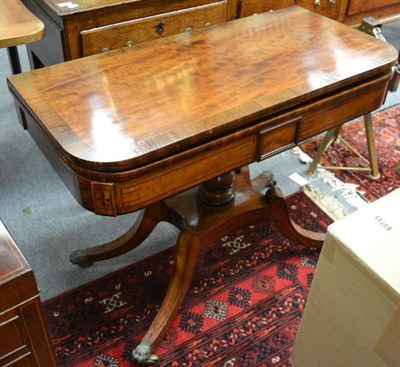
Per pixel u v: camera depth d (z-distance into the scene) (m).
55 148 0.93
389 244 0.76
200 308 1.37
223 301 1.39
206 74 1.11
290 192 1.79
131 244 1.44
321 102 1.09
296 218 1.68
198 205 1.35
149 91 1.04
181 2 1.68
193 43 1.24
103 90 1.04
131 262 1.51
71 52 1.54
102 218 1.67
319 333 0.92
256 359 1.25
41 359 0.81
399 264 0.73
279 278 1.46
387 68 1.17
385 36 2.90
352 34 1.29
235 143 1.00
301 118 1.08
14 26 1.18
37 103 0.99
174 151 0.92
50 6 1.49
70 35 1.50
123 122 0.94
